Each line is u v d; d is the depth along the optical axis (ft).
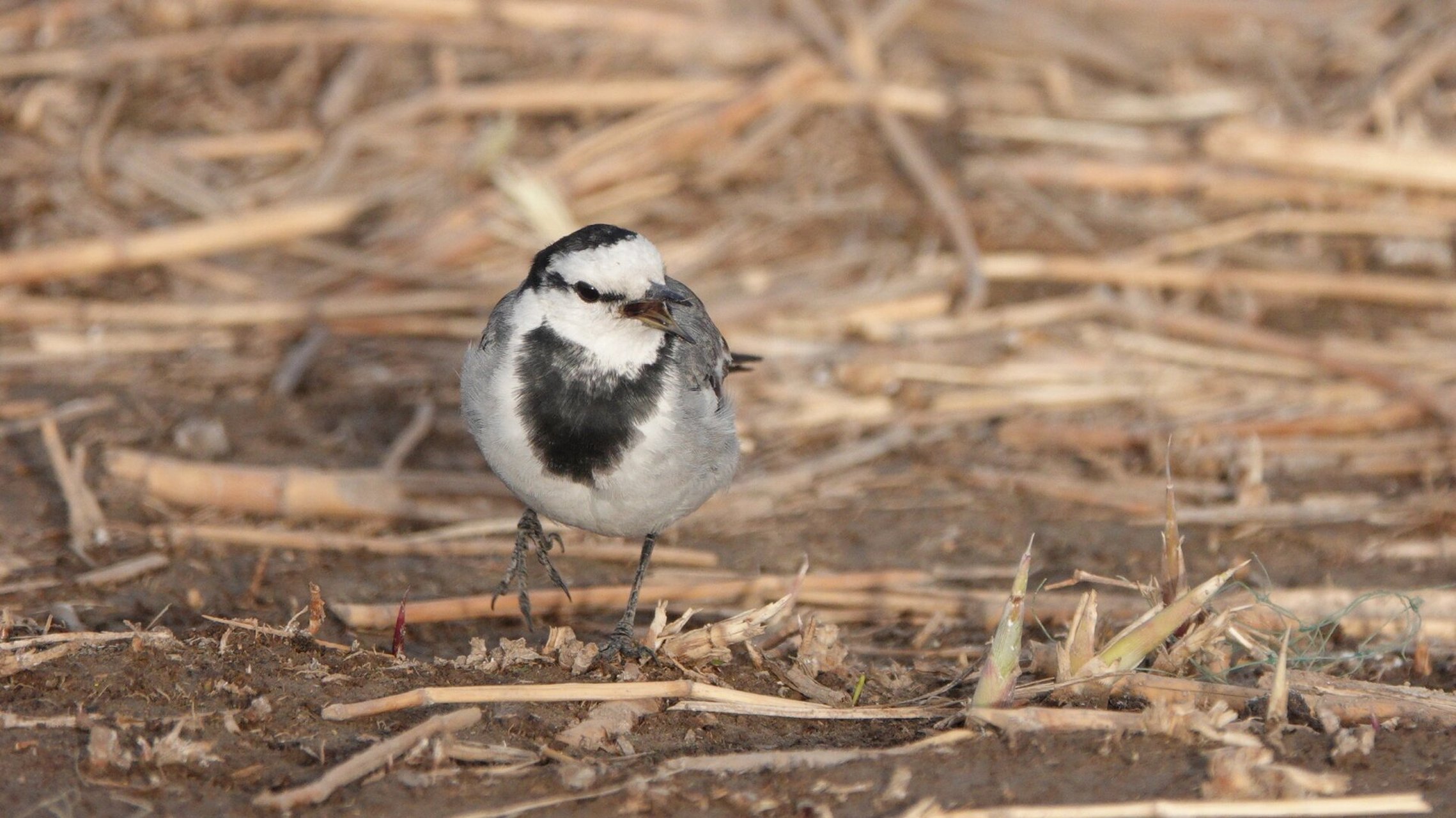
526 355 30.66
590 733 27.66
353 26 62.44
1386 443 44.09
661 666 30.89
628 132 57.98
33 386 45.21
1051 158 59.47
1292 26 68.39
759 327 50.24
